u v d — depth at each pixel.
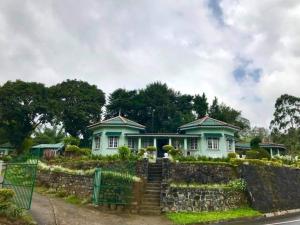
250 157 34.62
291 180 30.59
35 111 62.22
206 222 18.62
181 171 25.28
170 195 21.47
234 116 72.44
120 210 19.95
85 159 28.44
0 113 59.31
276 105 73.44
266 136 86.06
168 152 31.14
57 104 63.72
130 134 40.12
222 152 39.41
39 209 17.20
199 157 28.78
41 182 26.33
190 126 41.06
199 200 21.69
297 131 68.88
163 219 19.05
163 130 66.81
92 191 21.22
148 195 22.00
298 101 71.75
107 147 39.97
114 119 41.59
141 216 19.48
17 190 16.48
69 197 22.06
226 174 25.52
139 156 28.06
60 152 42.44
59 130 72.25
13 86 60.72
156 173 25.56
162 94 68.75
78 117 64.56
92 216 17.77
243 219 20.48
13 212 13.77
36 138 65.75
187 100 73.62
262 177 26.48
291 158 41.38
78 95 66.06
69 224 15.36
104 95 71.06
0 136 61.34
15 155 47.41
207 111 71.44
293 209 27.12
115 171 21.83
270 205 24.61
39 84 63.84
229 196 22.86
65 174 24.25
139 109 68.56
